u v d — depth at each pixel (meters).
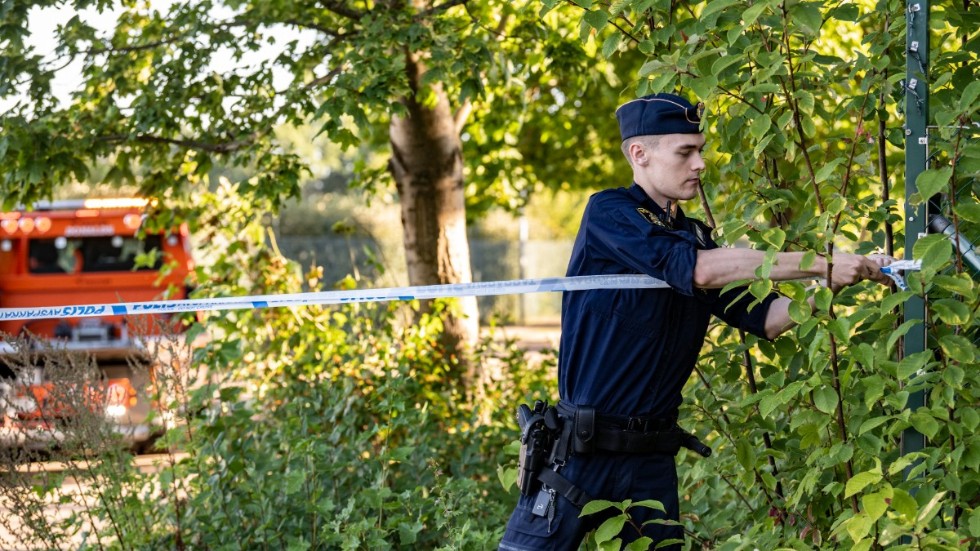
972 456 2.47
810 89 2.97
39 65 6.08
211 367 5.08
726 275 2.66
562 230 34.09
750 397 2.83
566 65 7.38
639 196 2.95
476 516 4.67
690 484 3.92
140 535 4.70
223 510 4.55
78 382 4.60
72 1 5.91
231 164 6.80
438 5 6.62
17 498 4.44
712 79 2.64
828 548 2.77
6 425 4.54
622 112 2.97
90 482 4.66
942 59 2.80
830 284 2.59
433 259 7.63
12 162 6.14
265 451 5.07
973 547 2.52
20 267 10.60
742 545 2.70
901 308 2.75
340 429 4.89
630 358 2.92
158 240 10.66
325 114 6.23
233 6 6.55
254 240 7.26
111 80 6.59
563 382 3.04
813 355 2.52
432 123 7.57
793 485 3.15
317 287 7.27
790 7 2.53
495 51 6.33
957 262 2.53
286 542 4.53
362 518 4.39
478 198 12.64
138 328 4.80
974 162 2.43
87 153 6.30
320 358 6.47
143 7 6.96
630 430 2.93
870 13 2.96
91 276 10.63
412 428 5.04
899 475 2.68
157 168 6.96
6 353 4.61
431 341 7.01
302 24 6.73
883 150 2.99
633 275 2.90
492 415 5.88
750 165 3.12
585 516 2.96
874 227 3.10
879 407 2.76
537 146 13.73
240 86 6.69
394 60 6.01
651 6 3.02
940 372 2.48
